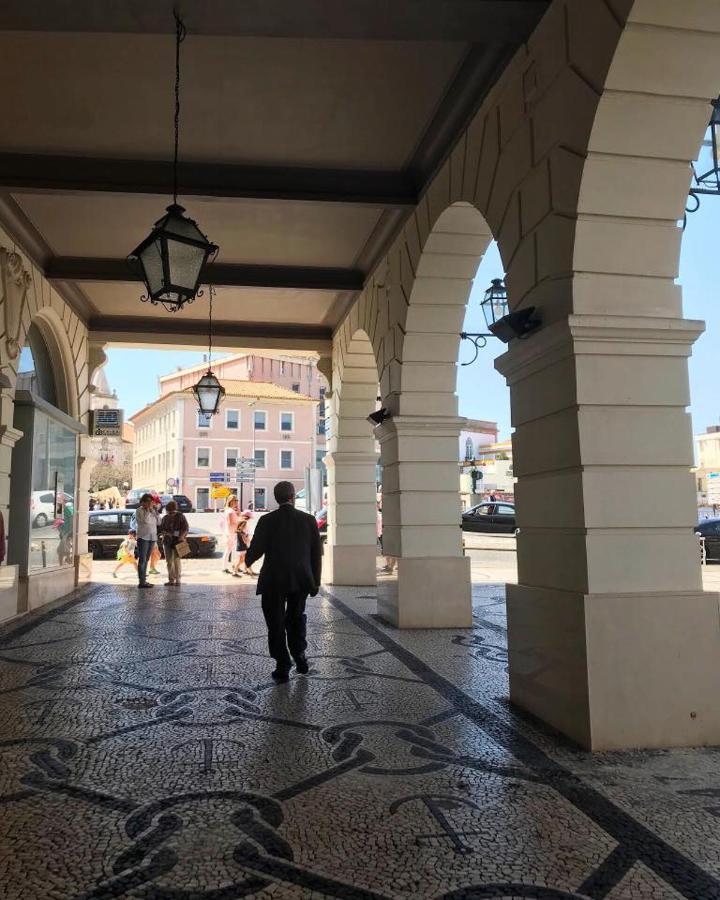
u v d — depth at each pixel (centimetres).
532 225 502
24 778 364
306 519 602
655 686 423
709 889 259
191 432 5638
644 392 448
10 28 480
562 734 441
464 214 693
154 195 755
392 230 887
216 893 254
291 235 935
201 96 629
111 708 494
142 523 1293
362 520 1329
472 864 276
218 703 507
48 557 1099
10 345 867
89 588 1283
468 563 856
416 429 858
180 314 1292
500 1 470
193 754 400
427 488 860
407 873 269
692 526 446
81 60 577
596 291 449
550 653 459
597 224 447
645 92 419
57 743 419
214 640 754
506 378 532
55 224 894
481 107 595
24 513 970
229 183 760
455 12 479
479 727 455
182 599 1121
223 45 558
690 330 449
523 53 513
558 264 463
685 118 432
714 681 430
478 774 372
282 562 584
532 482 498
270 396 5841
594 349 444
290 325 1368
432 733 441
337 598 1126
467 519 2838
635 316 442
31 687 554
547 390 476
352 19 478
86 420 1310
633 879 265
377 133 696
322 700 516
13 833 301
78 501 1298
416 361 846
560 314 459
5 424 866
